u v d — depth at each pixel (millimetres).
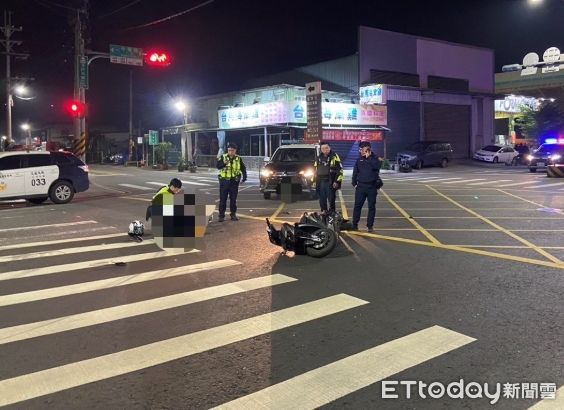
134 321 5395
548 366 4227
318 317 5441
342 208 14500
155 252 8805
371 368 4227
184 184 24375
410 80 38781
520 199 16391
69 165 17016
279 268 7559
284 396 3791
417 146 34938
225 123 35469
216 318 5453
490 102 44188
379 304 5844
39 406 3684
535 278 6844
